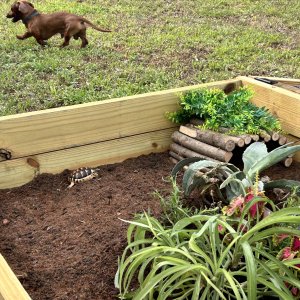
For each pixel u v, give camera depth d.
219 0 4.25
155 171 1.54
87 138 1.52
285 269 0.90
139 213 1.27
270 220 0.89
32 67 2.56
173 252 0.97
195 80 2.45
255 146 1.32
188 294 0.97
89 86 2.30
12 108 2.06
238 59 2.82
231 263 0.98
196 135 1.57
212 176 1.28
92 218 1.28
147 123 1.61
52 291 1.03
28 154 1.44
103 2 4.11
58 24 2.87
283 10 4.02
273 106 1.68
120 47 2.98
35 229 1.24
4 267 0.92
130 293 0.99
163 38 3.17
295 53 3.01
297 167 1.60
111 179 1.48
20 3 2.89
